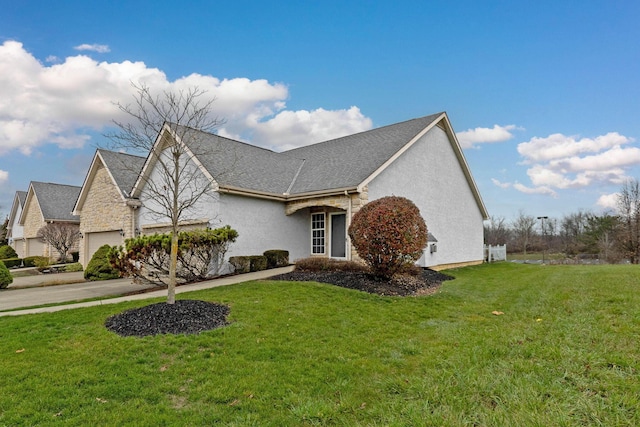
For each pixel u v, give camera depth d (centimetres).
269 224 1520
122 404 398
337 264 1209
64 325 671
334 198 1420
